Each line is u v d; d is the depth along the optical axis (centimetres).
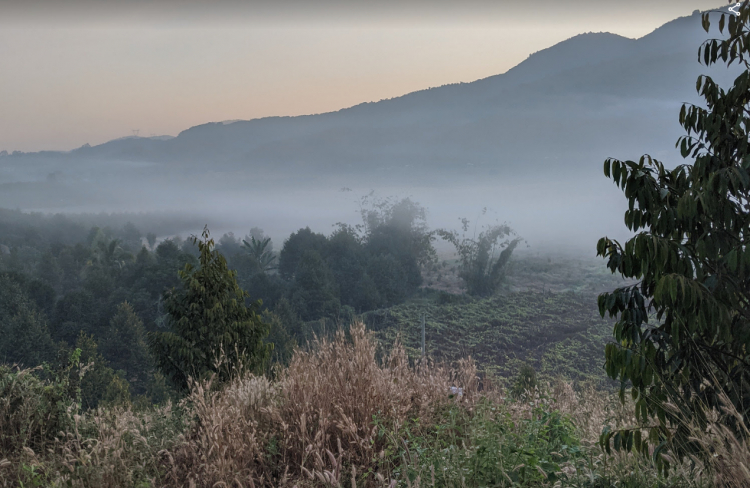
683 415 233
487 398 335
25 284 6269
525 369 1733
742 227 259
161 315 6312
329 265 8156
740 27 276
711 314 231
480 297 7088
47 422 333
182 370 863
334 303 6594
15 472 274
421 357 394
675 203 278
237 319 899
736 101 273
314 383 329
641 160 281
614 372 266
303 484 236
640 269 266
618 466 264
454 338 4375
